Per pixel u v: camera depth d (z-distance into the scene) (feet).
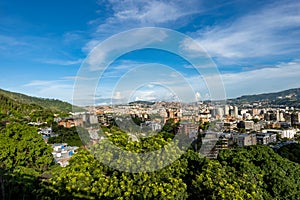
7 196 15.06
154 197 11.53
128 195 11.53
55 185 12.35
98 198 11.78
